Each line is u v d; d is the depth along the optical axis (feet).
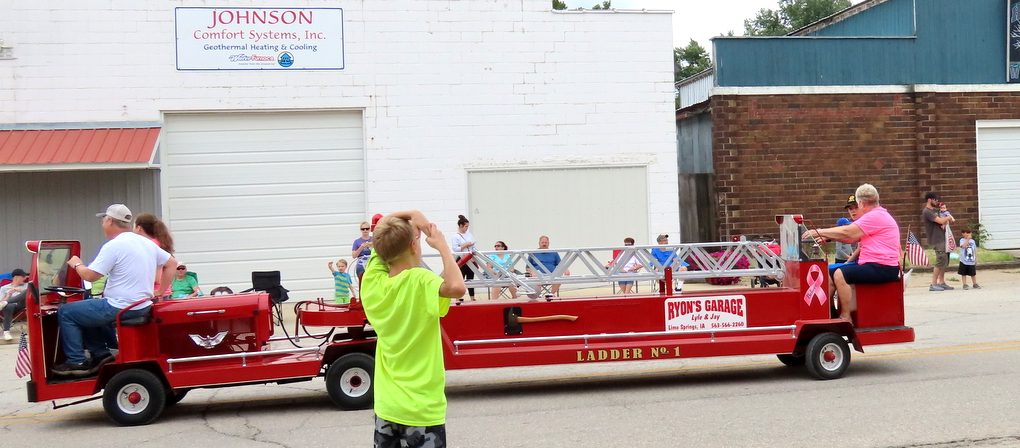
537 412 27.55
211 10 58.44
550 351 29.45
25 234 56.59
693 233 69.82
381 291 15.39
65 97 57.57
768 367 34.24
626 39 62.54
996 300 51.06
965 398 26.99
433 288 15.14
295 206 60.03
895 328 31.40
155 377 27.89
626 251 31.65
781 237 32.58
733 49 67.67
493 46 61.21
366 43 60.08
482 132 61.26
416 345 15.23
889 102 69.51
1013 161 71.92
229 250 59.36
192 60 58.44
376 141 60.34
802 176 68.18
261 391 33.58
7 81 57.16
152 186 57.52
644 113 62.90
